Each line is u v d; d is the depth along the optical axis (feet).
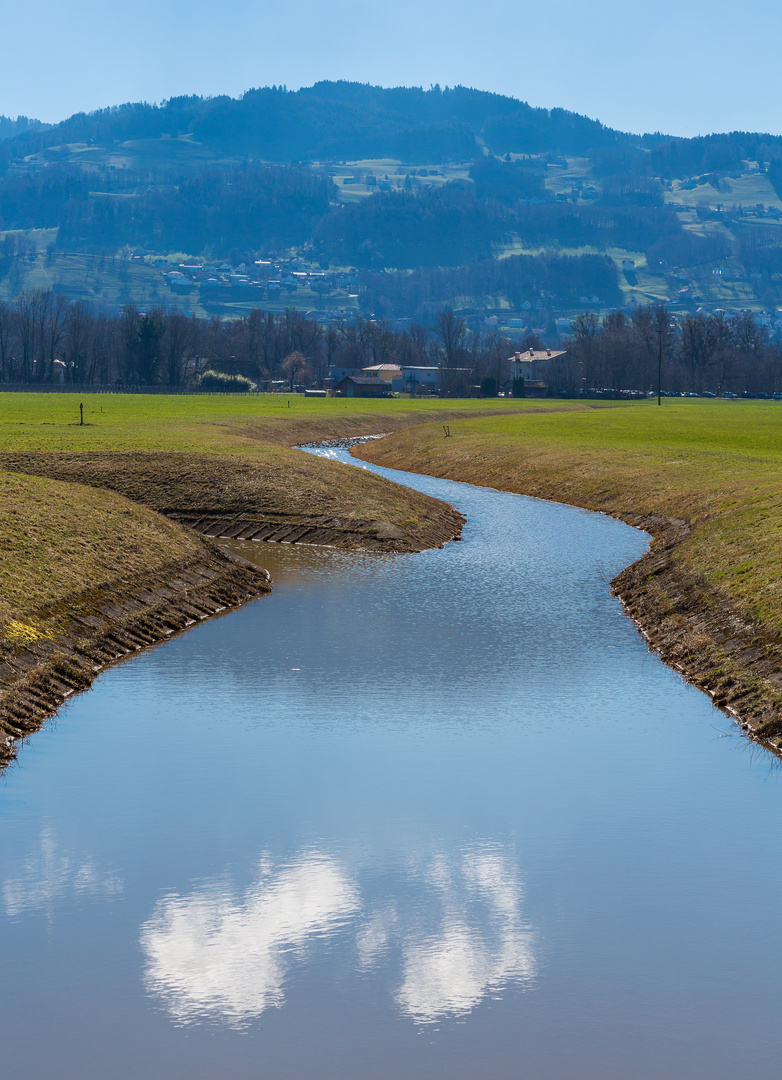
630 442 301.63
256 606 125.59
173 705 86.22
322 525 179.22
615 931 51.03
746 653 92.94
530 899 54.19
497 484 257.55
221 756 74.74
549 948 49.44
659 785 69.31
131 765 72.84
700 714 84.64
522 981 46.73
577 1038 42.70
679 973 47.47
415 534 173.47
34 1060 41.16
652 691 90.99
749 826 63.00
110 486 201.16
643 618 117.80
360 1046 42.04
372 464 311.68
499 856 59.11
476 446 304.91
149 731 79.97
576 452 273.33
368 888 55.36
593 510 213.46
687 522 173.47
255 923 51.70
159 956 48.70
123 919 51.96
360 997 45.42
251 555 160.97
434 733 79.61
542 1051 41.88
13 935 50.42
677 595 120.67
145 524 146.92
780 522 135.85
